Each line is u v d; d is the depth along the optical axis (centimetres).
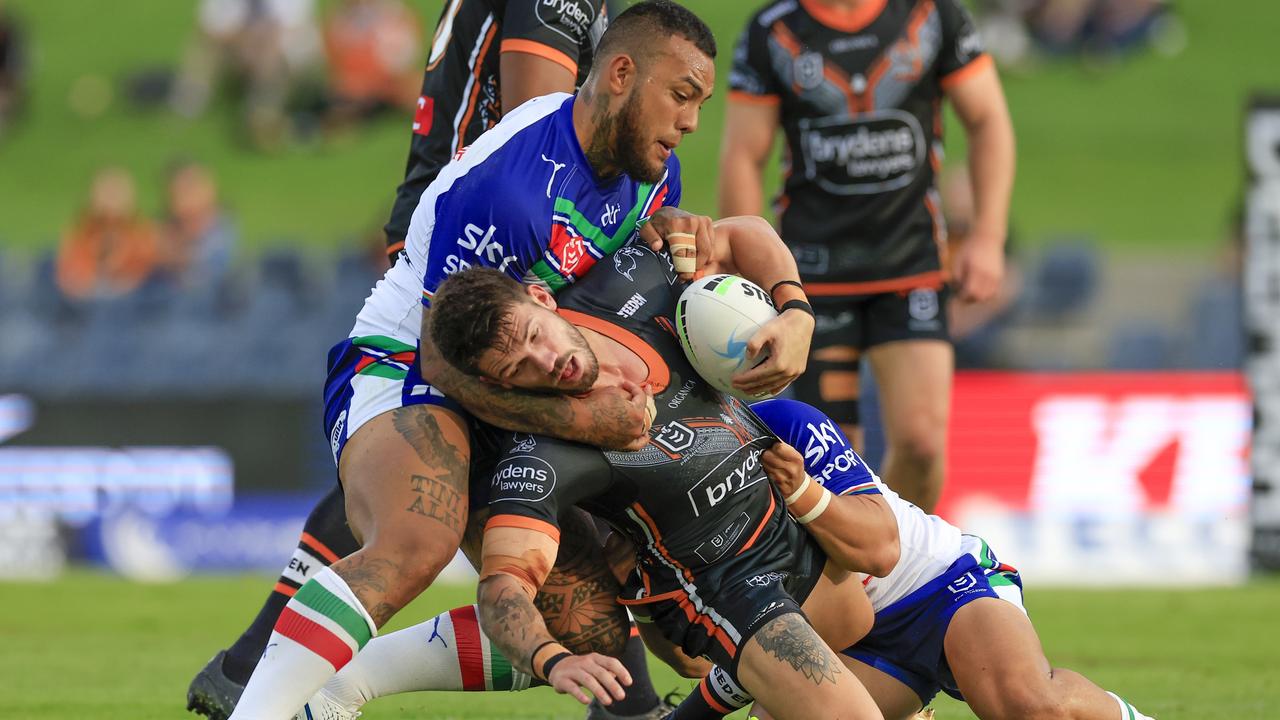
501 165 1242
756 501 1216
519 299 1153
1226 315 3988
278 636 1148
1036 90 8319
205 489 3622
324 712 1281
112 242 4881
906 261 2005
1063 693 1238
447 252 1251
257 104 7800
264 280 4731
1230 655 2166
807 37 2023
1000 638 1264
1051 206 6806
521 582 1123
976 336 3966
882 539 1225
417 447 1188
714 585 1199
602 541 1330
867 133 2006
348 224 6706
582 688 1047
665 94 1220
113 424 3662
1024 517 3291
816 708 1142
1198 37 8806
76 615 2697
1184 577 3222
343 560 1156
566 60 1466
